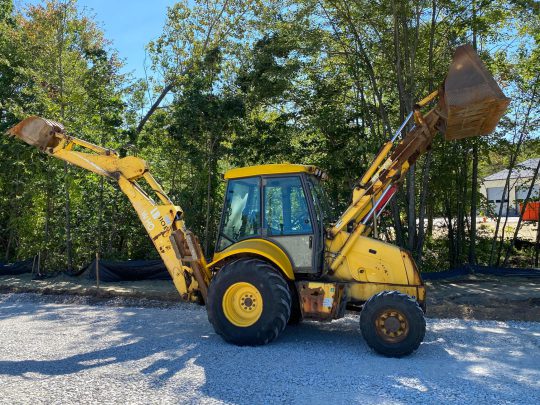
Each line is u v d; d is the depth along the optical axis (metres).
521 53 13.38
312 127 13.04
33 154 13.57
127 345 6.53
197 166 13.20
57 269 14.24
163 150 14.12
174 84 15.59
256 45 13.58
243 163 13.55
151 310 9.35
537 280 11.44
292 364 5.57
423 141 6.88
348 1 11.92
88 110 13.73
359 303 6.92
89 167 7.56
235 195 7.18
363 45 12.94
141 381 5.00
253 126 13.63
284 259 6.71
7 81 14.31
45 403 4.40
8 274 13.41
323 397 4.53
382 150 7.01
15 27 16.22
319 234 6.81
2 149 13.41
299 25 12.55
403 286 6.59
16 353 6.14
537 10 11.27
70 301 10.35
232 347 6.38
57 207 14.30
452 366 5.50
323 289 6.53
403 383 4.91
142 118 15.99
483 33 12.76
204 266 7.15
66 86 13.87
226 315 6.51
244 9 15.39
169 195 14.18
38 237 14.16
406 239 13.64
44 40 14.27
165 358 5.87
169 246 7.34
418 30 12.27
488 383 4.89
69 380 5.04
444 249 15.38
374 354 6.02
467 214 15.50
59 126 7.53
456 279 11.61
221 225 7.16
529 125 13.94
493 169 15.79
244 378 5.07
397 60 11.98
